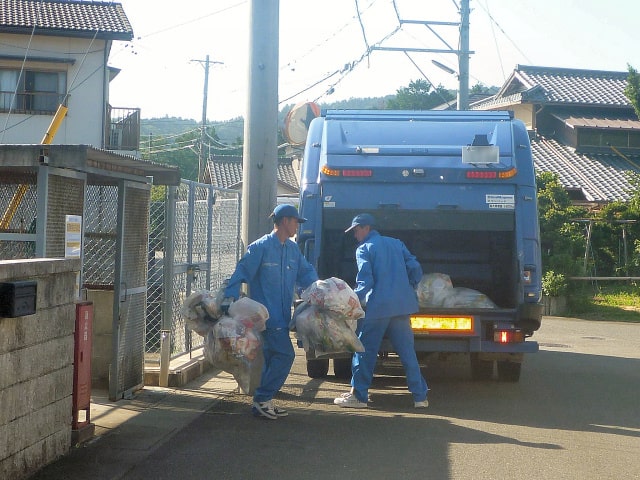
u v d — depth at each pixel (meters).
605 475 5.94
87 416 6.48
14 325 5.08
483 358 9.49
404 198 9.12
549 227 23.22
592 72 35.72
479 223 9.16
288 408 8.12
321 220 9.19
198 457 6.14
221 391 8.75
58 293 5.75
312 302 7.64
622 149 32.03
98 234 8.57
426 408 8.29
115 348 7.87
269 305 7.55
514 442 6.87
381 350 8.86
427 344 8.95
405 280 8.13
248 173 10.49
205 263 10.81
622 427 7.62
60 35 24.02
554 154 31.64
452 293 9.33
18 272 5.11
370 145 9.27
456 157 9.15
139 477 5.59
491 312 8.94
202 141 43.06
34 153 6.12
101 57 24.55
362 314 7.77
